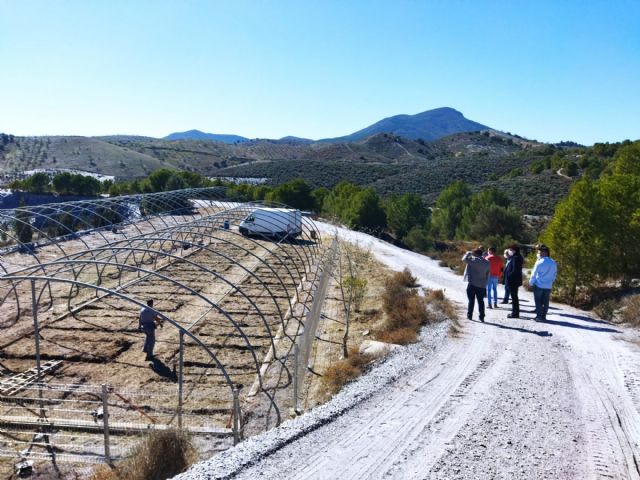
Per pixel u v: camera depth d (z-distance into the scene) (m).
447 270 26.17
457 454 6.69
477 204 48.81
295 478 6.14
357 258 27.59
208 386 11.17
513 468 6.31
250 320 16.12
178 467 7.27
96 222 37.44
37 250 26.44
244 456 6.68
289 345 13.87
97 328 15.01
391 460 6.55
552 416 7.85
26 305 17.33
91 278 21.55
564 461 6.48
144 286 20.48
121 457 8.26
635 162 37.12
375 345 12.16
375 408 8.30
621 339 12.25
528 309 15.91
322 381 10.99
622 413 7.96
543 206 64.50
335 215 46.94
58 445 8.63
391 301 16.77
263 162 135.38
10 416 9.61
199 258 27.06
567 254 17.53
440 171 102.94
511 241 37.19
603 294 17.50
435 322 14.04
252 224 34.09
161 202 41.22
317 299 15.40
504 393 8.84
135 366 12.30
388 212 51.81
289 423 7.91
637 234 17.97
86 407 10.12
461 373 9.95
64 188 57.59
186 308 17.44
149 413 9.87
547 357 10.83
